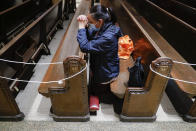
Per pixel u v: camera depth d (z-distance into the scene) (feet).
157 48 6.05
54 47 12.95
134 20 8.59
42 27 10.67
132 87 6.19
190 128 6.89
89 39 6.33
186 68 7.38
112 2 15.53
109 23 5.82
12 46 6.86
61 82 6.49
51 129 6.74
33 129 6.72
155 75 5.56
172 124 7.05
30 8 14.28
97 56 6.27
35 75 9.73
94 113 7.41
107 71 6.59
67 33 9.42
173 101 8.14
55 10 14.08
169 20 9.15
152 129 6.83
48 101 7.99
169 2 11.62
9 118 6.89
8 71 6.91
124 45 8.77
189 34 7.39
